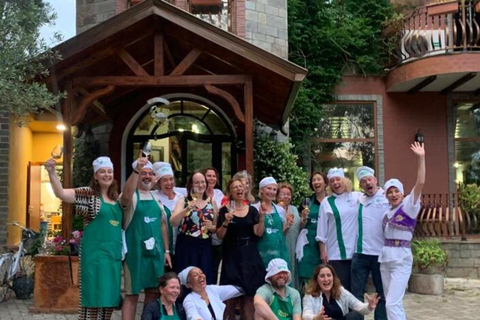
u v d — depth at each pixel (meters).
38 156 14.07
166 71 9.19
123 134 9.91
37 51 6.39
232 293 4.88
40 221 13.55
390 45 11.74
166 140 10.08
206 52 7.31
